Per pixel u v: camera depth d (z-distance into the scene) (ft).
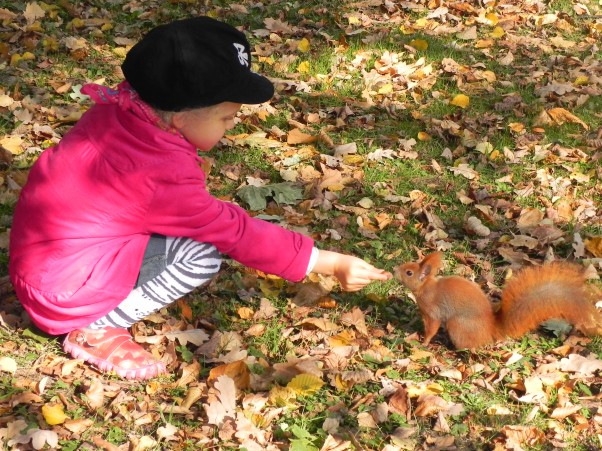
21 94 13.05
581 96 13.43
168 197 9.12
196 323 10.14
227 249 9.41
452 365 9.83
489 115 13.16
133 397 9.41
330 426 9.21
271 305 10.31
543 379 9.67
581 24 15.81
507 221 11.48
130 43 14.40
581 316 9.50
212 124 9.14
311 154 12.39
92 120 9.22
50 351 9.71
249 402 9.35
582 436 9.25
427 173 12.16
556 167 12.28
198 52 8.89
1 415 9.20
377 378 9.67
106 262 9.28
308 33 15.14
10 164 11.82
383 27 15.48
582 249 11.01
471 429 9.29
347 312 10.27
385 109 13.29
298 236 9.56
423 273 9.68
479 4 16.33
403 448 9.11
